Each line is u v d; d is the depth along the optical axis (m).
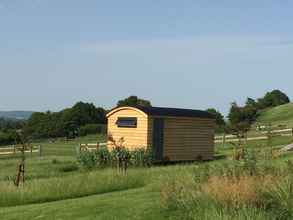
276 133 46.62
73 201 13.84
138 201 12.79
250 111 46.47
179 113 31.11
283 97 103.31
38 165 26.80
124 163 24.58
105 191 16.19
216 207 10.25
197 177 12.64
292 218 9.53
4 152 42.75
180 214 10.67
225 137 47.09
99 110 98.12
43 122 92.31
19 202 14.64
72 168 25.92
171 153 30.59
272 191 10.51
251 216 9.43
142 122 29.88
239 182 11.08
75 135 85.69
